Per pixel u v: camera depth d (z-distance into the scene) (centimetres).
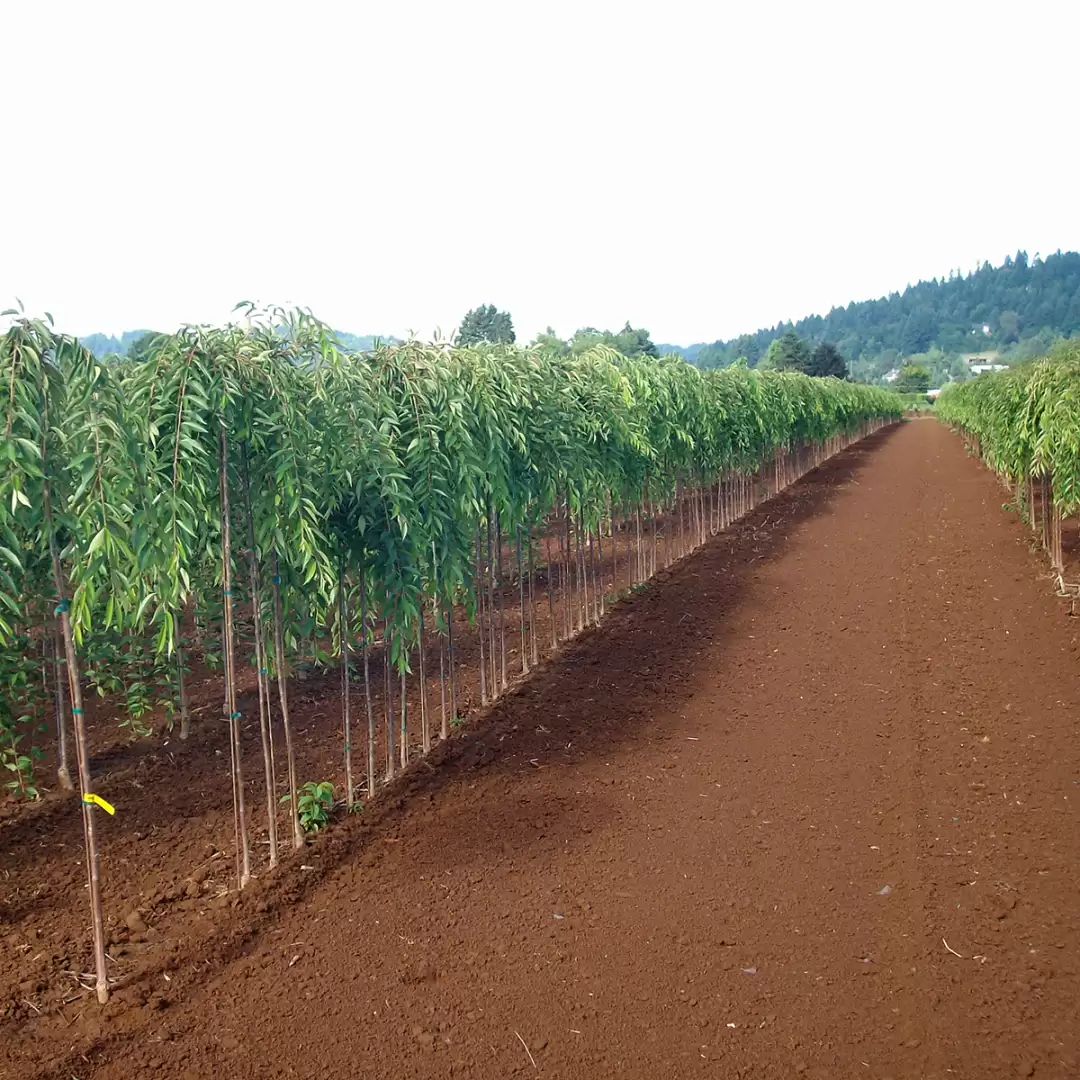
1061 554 1225
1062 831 505
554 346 1080
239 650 870
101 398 369
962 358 16400
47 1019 370
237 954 414
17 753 680
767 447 2077
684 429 1316
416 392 586
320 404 514
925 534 1593
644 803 571
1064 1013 354
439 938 424
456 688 812
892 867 479
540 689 794
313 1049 348
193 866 511
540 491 802
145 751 696
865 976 386
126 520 394
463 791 591
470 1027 359
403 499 538
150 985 391
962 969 387
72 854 532
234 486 502
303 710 774
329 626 738
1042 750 619
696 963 399
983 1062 329
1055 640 872
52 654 695
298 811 545
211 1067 338
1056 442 1062
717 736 682
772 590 1173
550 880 477
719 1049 343
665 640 945
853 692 767
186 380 421
